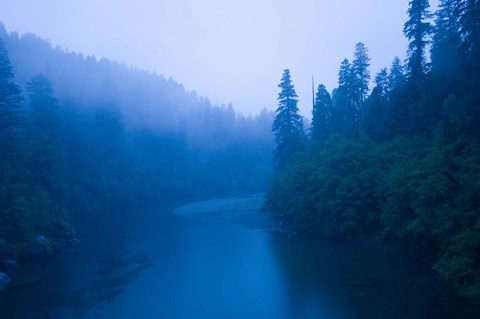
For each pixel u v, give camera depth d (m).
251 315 17.36
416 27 35.81
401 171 25.03
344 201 30.44
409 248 24.75
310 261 25.50
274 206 46.06
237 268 24.86
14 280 23.38
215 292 20.56
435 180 20.92
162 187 84.69
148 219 49.16
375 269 22.47
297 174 39.16
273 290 20.45
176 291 20.88
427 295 17.56
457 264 17.75
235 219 46.44
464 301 16.45
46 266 26.34
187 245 32.09
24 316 17.81
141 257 28.45
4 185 30.03
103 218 51.19
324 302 18.19
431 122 30.66
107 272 24.73
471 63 26.34
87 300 19.75
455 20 37.41
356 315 16.34
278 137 55.50
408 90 35.47
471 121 22.41
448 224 18.69
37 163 38.78
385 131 37.12
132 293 20.70
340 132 49.00
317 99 55.16
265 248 30.05
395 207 24.52
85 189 62.62
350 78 53.09
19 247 27.84
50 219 32.97
